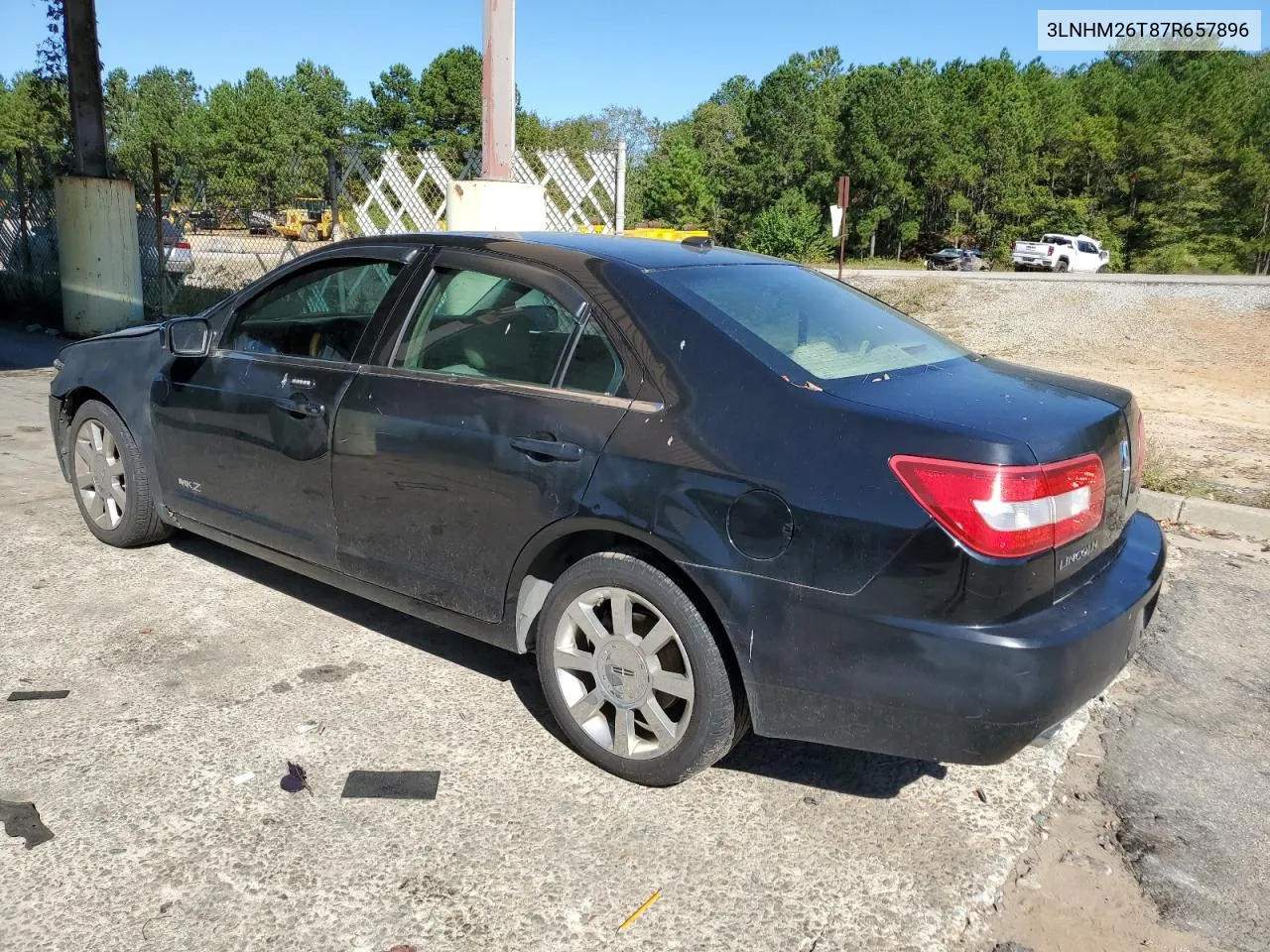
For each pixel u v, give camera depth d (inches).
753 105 2896.2
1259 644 168.1
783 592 103.0
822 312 133.0
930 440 98.5
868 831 112.7
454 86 3063.5
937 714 97.9
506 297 130.3
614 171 410.0
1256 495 247.0
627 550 117.0
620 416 115.3
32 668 143.6
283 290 158.6
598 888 101.0
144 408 177.3
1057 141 2878.9
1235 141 2610.7
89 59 469.4
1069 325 651.5
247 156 3016.7
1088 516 104.6
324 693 139.7
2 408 324.8
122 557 189.0
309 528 150.6
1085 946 96.3
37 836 105.7
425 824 110.3
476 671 148.6
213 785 116.1
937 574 96.1
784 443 104.7
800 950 93.4
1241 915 101.3
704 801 117.2
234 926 93.8
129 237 493.4
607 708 122.9
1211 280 906.1
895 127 2753.4
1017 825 115.3
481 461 125.1
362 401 139.5
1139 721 141.7
